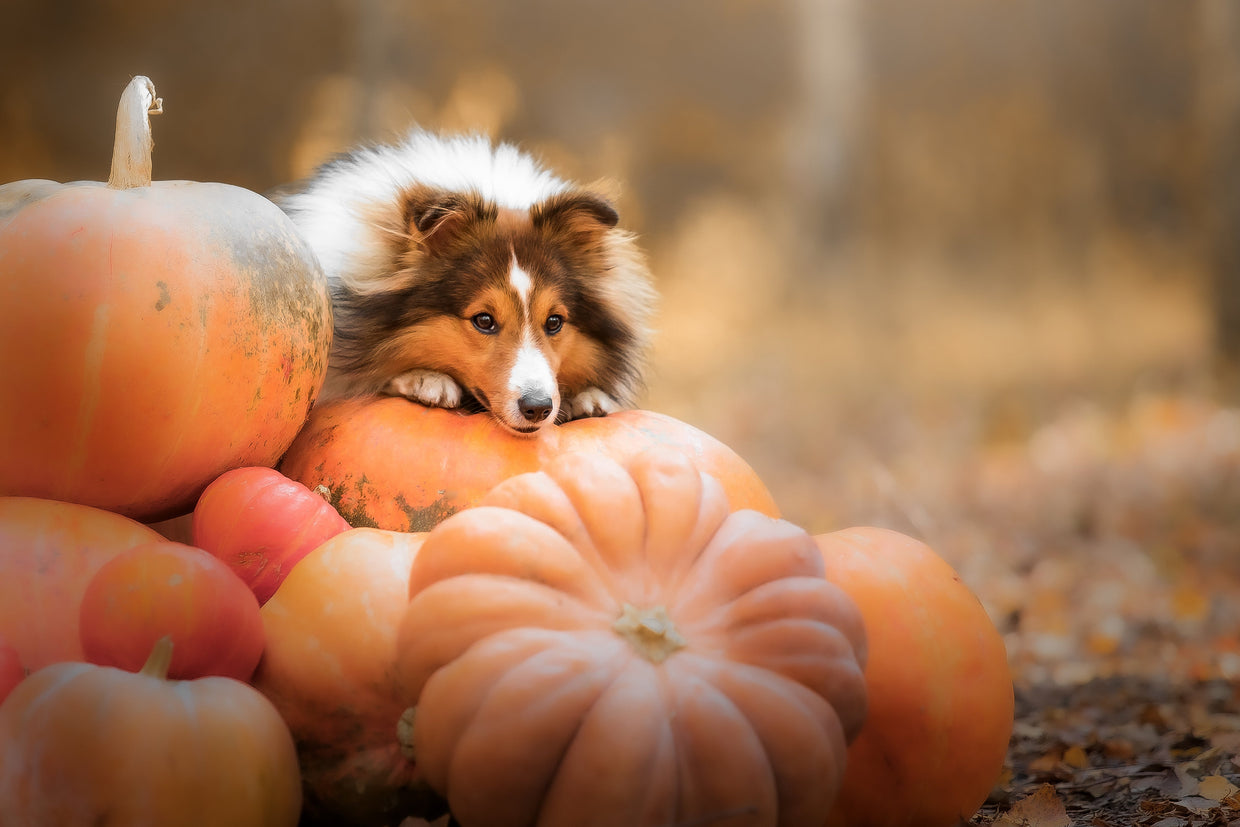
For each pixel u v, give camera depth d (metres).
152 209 4.96
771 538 4.35
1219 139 21.91
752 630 4.15
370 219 6.27
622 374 6.69
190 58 26.20
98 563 4.52
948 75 34.28
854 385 22.64
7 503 4.61
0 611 4.28
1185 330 26.38
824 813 4.09
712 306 26.45
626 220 29.23
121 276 4.73
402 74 25.20
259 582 4.79
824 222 31.56
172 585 4.13
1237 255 21.67
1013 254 31.62
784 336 25.56
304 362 5.35
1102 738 6.77
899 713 4.60
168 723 3.79
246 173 26.05
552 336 6.21
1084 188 33.22
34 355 4.62
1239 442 16.02
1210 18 22.16
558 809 3.81
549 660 3.92
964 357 25.23
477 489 5.27
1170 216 32.62
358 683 4.28
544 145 29.38
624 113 31.56
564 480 4.44
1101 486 14.65
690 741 3.85
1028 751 6.65
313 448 5.56
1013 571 11.79
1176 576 11.27
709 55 32.62
